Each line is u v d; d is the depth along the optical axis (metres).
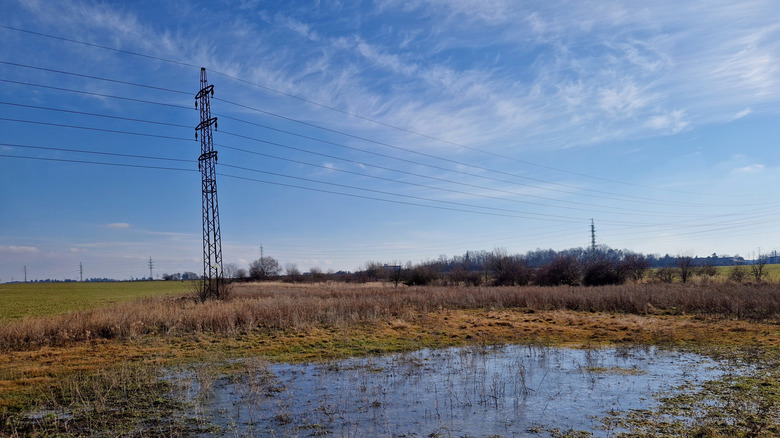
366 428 9.30
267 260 98.62
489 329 22.28
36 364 15.51
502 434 8.83
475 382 12.74
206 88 35.75
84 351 17.58
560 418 9.67
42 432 9.29
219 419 9.96
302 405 10.87
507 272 60.31
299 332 20.83
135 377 13.74
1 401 11.40
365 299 30.64
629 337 19.48
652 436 8.46
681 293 31.06
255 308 24.39
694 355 15.72
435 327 22.66
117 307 26.20
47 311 37.53
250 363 15.23
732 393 10.99
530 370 14.09
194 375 13.92
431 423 9.53
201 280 36.22
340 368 14.71
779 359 14.62
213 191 35.50
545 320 25.02
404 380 13.12
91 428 9.49
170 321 21.97
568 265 54.91
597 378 12.96
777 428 8.59
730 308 25.86
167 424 9.68
